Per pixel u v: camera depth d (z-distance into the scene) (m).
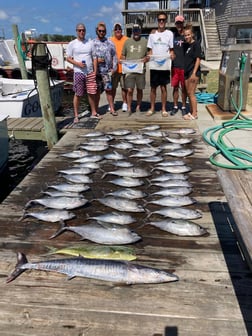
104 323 1.97
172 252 2.65
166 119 6.95
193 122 6.64
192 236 2.87
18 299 2.15
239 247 2.70
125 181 3.94
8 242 2.80
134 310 2.06
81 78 6.55
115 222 3.09
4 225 3.07
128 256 2.56
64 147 5.38
